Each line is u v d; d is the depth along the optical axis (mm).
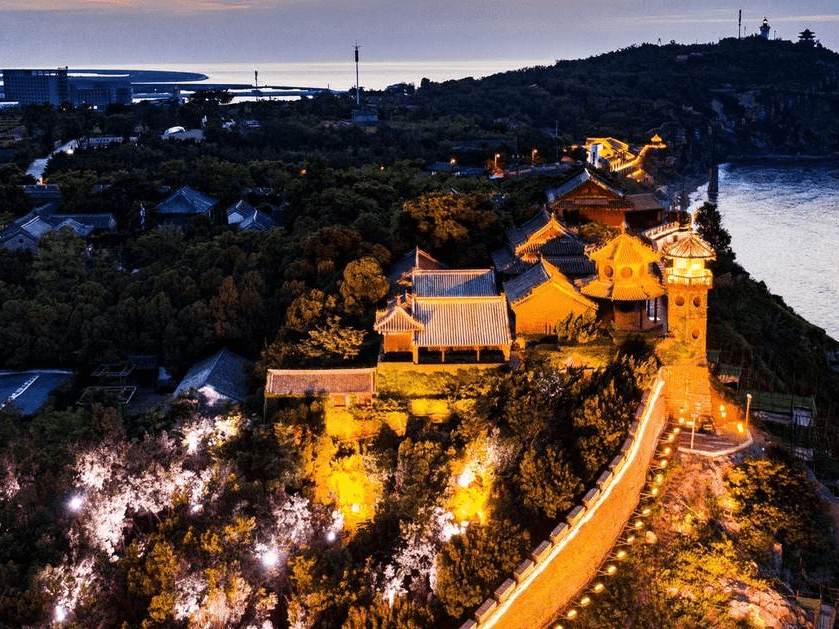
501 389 60094
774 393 74375
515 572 48906
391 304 65625
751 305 98188
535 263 72500
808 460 64375
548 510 52438
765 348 89188
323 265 81438
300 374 62719
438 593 49531
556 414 58562
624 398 59188
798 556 55812
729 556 53625
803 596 53406
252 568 51000
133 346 84562
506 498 54438
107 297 89750
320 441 60000
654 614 51500
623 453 55250
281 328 74750
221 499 55281
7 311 85688
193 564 50219
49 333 84688
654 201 106188
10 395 78062
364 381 62188
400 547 53156
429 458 56469
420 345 61750
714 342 81250
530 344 65500
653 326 66812
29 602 46000
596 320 65250
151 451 58188
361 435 61531
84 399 77000
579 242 76562
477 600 48438
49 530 52969
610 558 54062
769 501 56406
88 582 47656
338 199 100375
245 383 74312
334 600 50031
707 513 56656
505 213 89625
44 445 64188
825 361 97188
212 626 47719
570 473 53438
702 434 62250
